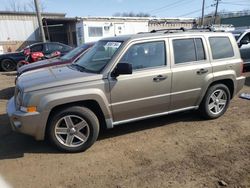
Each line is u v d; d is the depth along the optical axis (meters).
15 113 4.07
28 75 4.80
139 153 4.25
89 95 4.17
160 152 4.26
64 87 4.09
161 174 3.65
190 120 5.56
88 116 4.25
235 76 5.57
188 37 5.04
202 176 3.58
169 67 4.80
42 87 4.03
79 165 3.96
